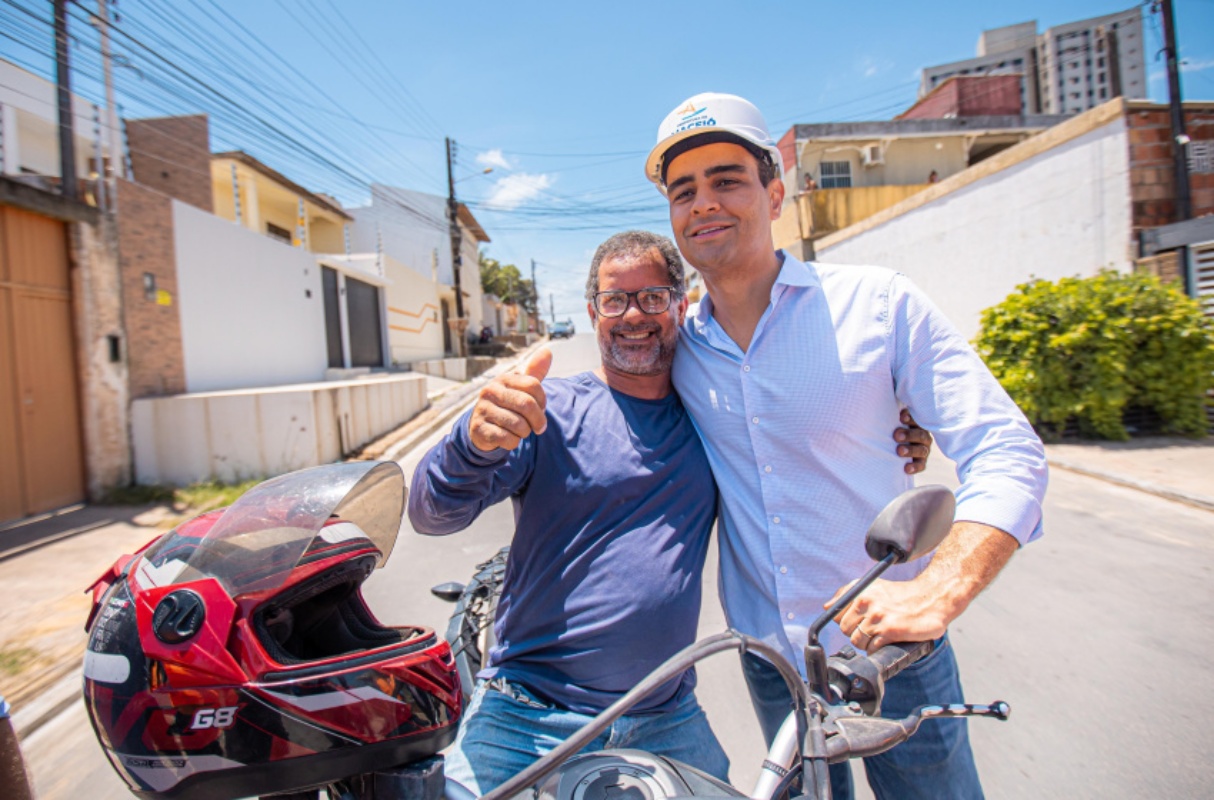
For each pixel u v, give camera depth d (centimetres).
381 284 2020
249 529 111
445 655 117
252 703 101
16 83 1019
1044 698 305
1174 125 910
